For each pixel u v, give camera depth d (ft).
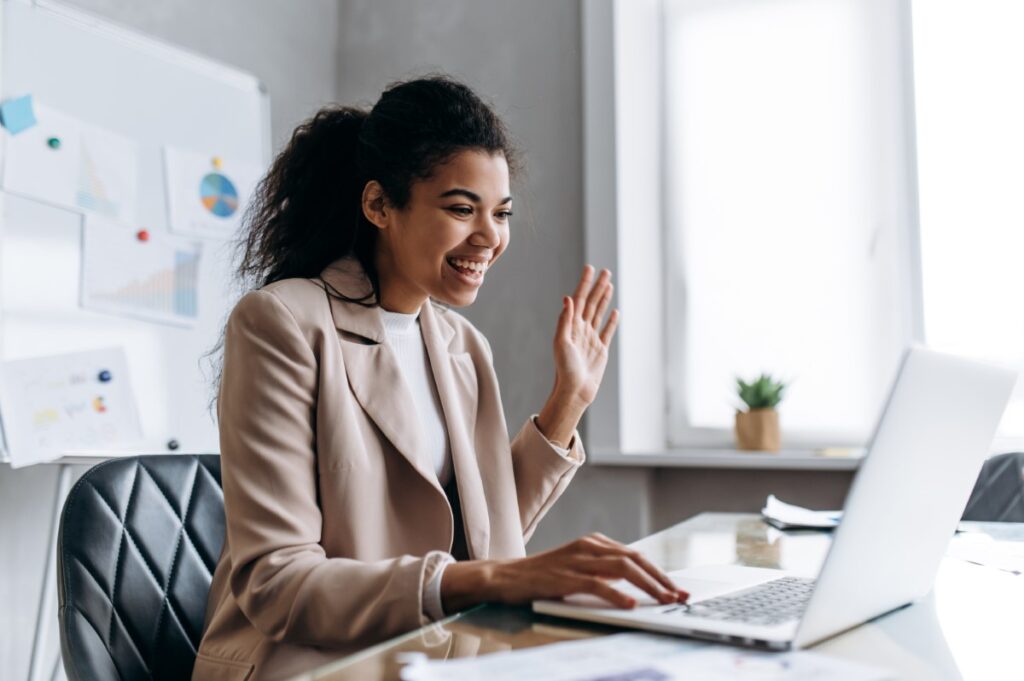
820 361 7.97
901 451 2.12
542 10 8.63
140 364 6.73
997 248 7.29
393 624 2.56
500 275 8.52
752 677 1.74
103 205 6.66
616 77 7.97
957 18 7.52
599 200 7.95
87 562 3.48
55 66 6.47
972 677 1.86
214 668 3.12
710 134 8.48
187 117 7.43
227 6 8.31
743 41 8.40
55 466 6.70
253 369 3.24
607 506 7.77
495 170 3.51
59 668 6.31
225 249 7.47
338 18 9.63
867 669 1.82
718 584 2.67
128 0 7.34
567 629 2.18
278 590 2.80
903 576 2.49
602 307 4.09
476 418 4.02
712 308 8.39
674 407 8.47
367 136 3.61
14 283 6.06
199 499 3.98
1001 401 2.67
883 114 7.80
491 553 3.68
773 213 8.21
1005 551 3.67
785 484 7.51
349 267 3.73
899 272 7.68
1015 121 7.29
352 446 3.30
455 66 9.02
